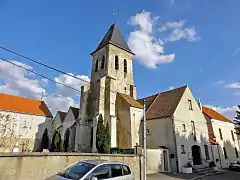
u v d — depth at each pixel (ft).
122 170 25.63
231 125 117.91
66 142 97.35
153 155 66.54
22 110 110.63
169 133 75.61
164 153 71.82
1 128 100.37
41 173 29.45
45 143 103.96
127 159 45.32
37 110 118.11
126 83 102.53
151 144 79.66
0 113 102.17
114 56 103.40
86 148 85.35
